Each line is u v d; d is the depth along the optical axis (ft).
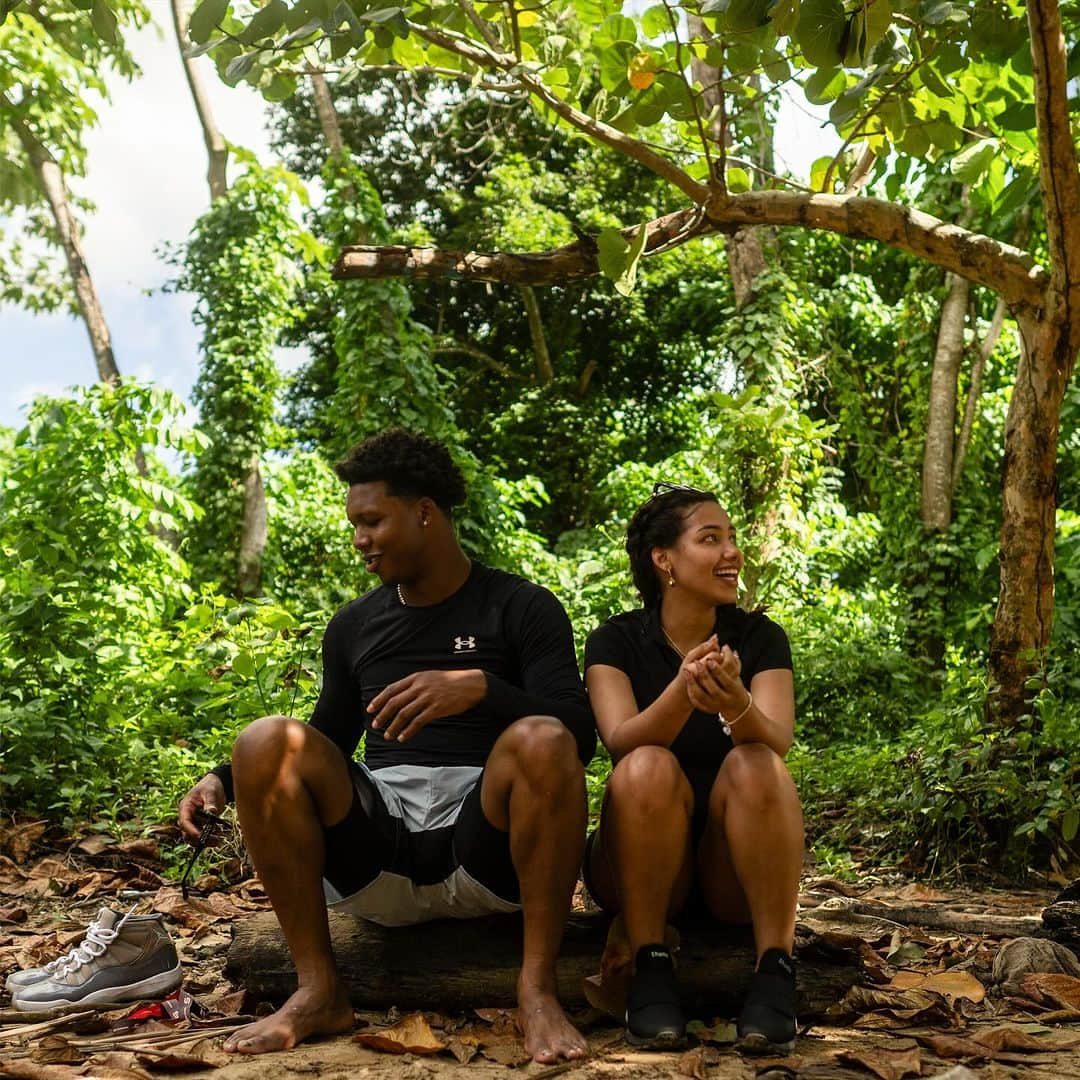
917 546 34.37
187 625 23.75
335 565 45.16
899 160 18.74
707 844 9.39
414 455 9.93
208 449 44.50
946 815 17.31
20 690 20.08
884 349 42.75
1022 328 17.56
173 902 14.51
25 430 24.98
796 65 16.53
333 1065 8.11
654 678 10.19
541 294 74.95
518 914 9.86
